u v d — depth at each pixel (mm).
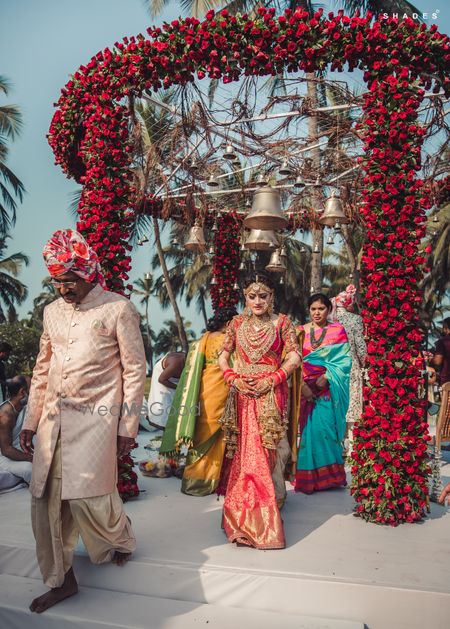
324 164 8523
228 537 3406
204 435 4574
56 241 2957
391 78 4039
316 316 4965
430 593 2742
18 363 29719
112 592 3094
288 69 4465
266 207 6484
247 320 3807
